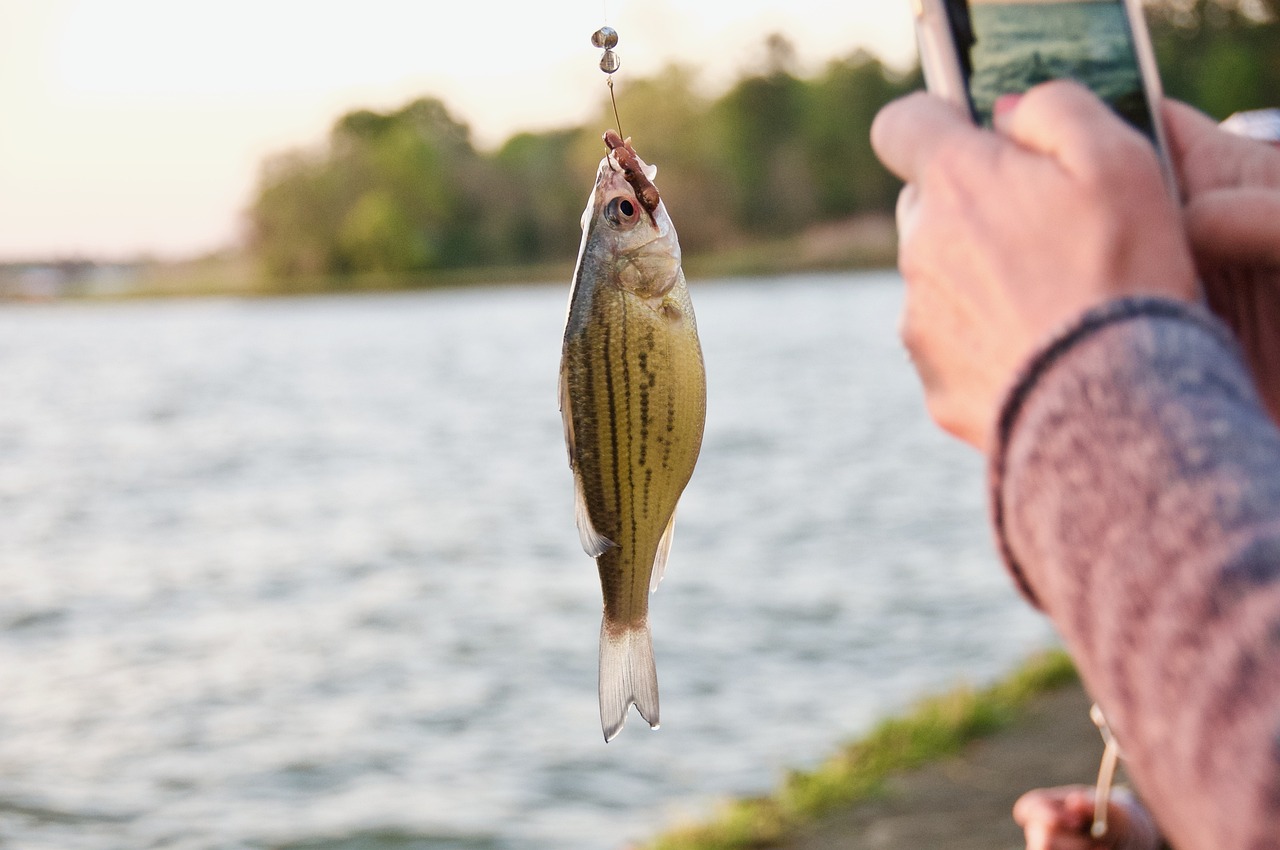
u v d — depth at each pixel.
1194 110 1.43
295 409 47.12
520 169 115.81
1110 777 2.76
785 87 97.25
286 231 125.25
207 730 13.48
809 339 59.50
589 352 1.93
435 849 9.98
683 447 1.96
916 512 22.94
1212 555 0.76
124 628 18.25
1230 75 57.12
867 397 40.69
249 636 17.42
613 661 1.96
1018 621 15.52
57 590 20.70
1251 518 0.76
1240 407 0.83
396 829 10.45
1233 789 0.71
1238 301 1.34
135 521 26.91
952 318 1.00
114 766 12.55
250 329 97.69
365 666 15.61
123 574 21.75
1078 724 10.14
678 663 14.52
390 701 14.11
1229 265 1.21
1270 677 0.71
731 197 97.19
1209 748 0.73
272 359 70.00
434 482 30.31
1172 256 0.95
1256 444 0.80
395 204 119.56
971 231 0.99
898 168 1.11
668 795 10.69
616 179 1.92
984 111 1.32
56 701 14.84
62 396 54.38
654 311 1.93
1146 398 0.83
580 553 21.78
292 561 22.23
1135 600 0.78
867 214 98.12
